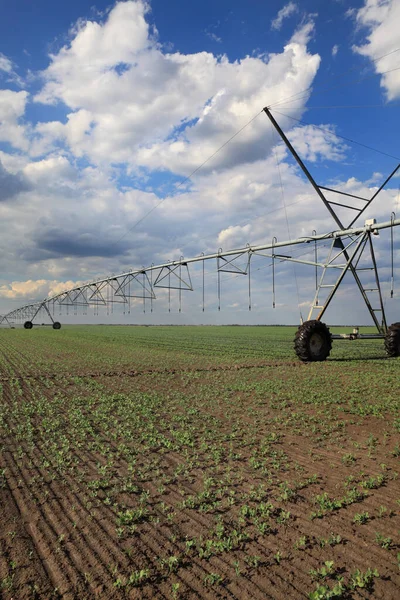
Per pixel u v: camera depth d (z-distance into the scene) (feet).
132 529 17.01
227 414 37.32
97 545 15.98
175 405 41.63
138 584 13.70
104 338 176.86
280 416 36.09
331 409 38.55
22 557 15.15
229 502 19.24
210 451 27.12
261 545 15.87
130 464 24.58
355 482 21.76
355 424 33.42
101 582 13.84
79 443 29.12
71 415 36.99
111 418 36.11
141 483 21.99
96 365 77.82
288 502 19.40
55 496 20.33
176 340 159.53
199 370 68.18
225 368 70.28
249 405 40.93
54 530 17.07
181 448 27.84
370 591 13.24
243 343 139.03
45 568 14.60
